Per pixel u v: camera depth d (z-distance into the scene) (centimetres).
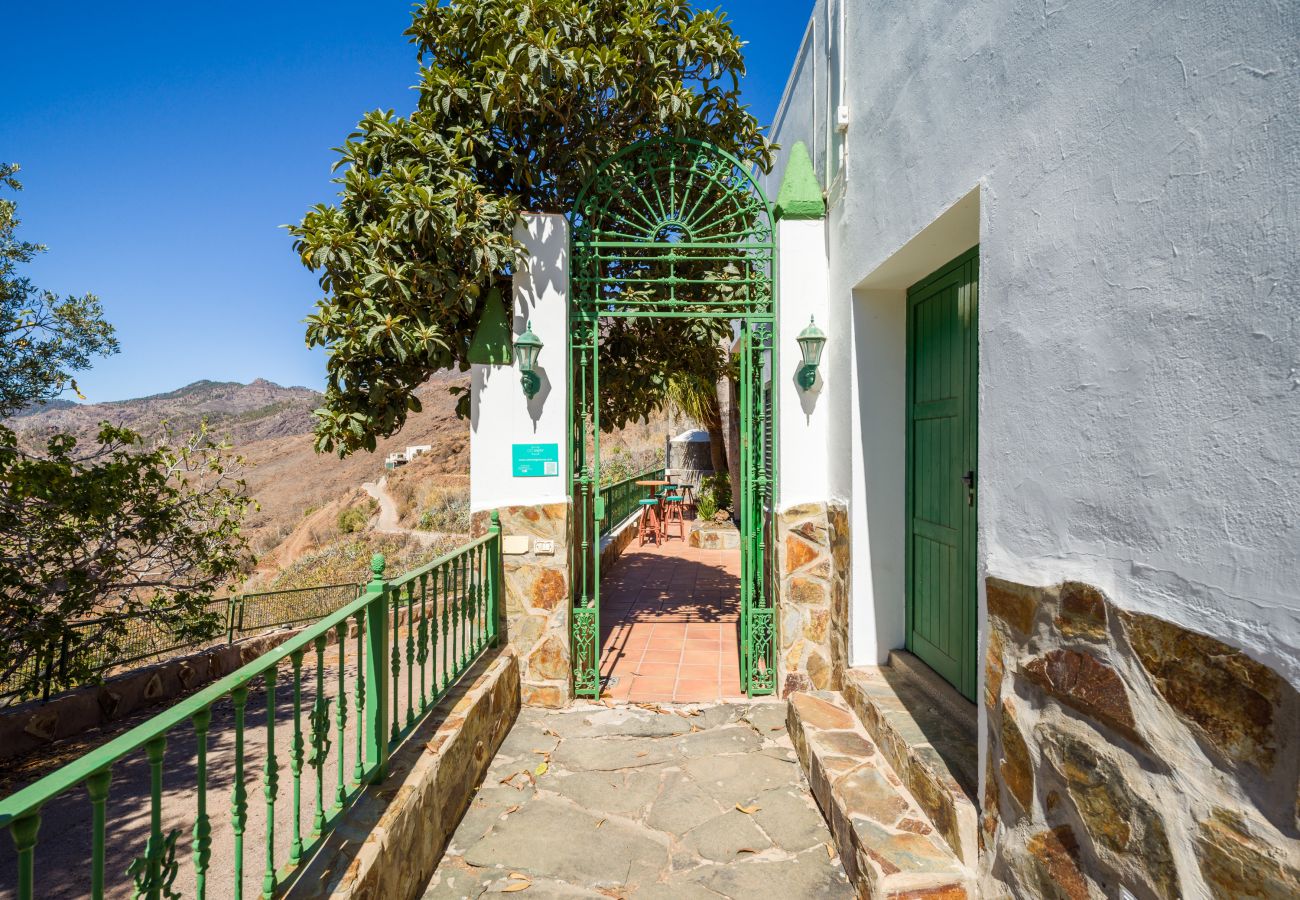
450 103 458
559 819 338
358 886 215
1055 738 205
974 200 278
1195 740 154
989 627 245
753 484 506
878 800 305
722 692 506
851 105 429
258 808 389
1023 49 229
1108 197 186
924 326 409
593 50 464
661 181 552
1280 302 134
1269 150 137
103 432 632
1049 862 206
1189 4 158
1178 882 158
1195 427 155
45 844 370
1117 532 181
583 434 505
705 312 502
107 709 634
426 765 297
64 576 606
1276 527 134
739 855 309
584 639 498
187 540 700
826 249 486
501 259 441
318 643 233
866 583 434
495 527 465
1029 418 223
